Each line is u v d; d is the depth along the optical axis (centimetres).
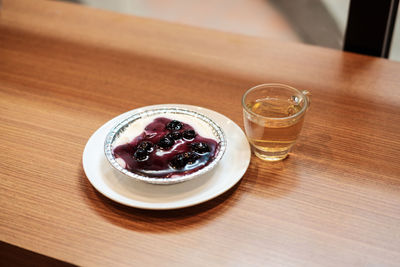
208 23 138
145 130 58
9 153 60
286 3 140
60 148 60
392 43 82
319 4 123
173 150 55
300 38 117
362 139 62
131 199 53
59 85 71
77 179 57
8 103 67
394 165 58
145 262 48
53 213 53
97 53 78
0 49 78
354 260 49
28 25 84
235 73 73
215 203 54
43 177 57
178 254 49
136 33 82
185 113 61
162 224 52
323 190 55
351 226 52
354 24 78
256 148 59
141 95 69
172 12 145
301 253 49
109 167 57
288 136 56
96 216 53
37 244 50
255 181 56
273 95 60
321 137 62
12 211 53
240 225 52
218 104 67
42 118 65
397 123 64
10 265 53
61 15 87
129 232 51
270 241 50
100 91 70
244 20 138
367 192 55
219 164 57
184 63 75
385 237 50
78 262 48
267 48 79
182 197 53
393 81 72
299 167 58
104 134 61
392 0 73
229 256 49
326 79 72
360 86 71
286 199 54
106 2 134
